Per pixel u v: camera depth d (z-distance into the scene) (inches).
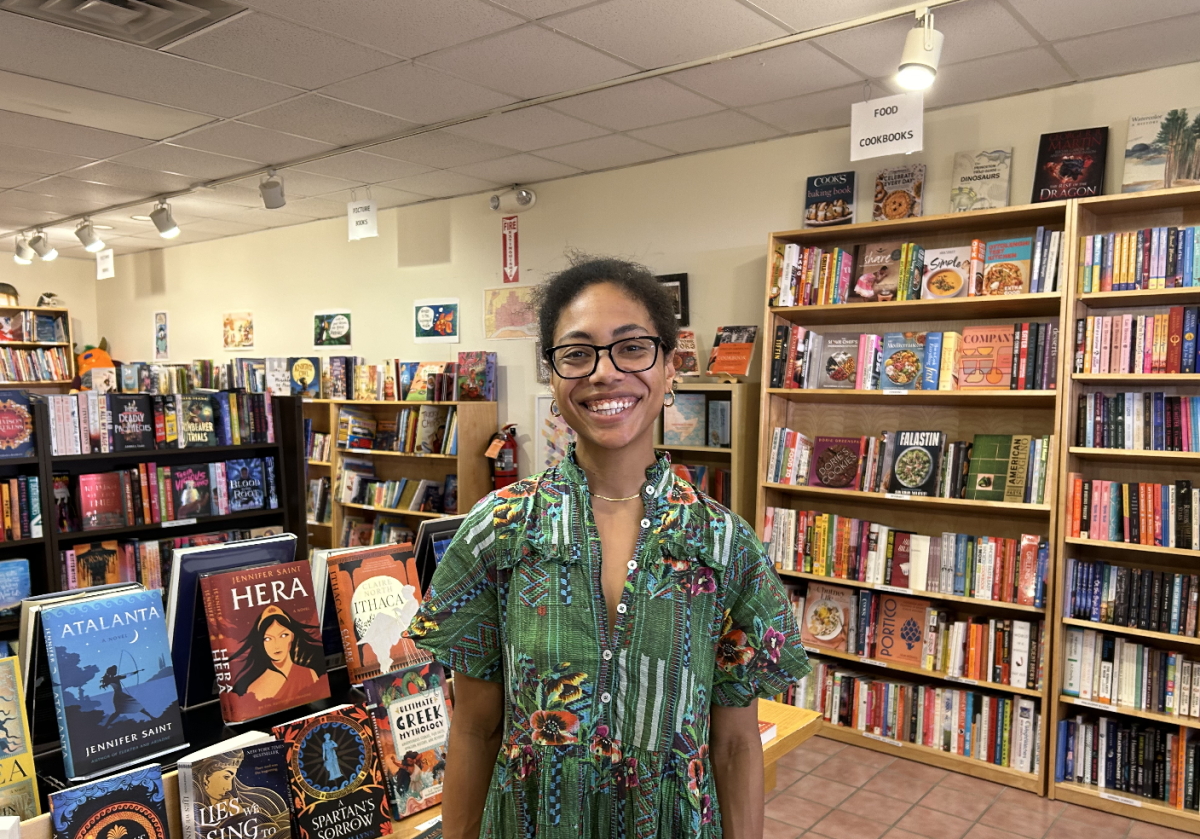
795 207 185.9
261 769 65.4
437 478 255.6
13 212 279.3
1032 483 147.2
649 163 208.7
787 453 176.2
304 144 196.4
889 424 175.2
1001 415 162.2
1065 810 139.3
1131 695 138.9
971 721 154.0
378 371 255.4
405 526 252.5
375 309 272.4
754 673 43.2
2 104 167.6
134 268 366.0
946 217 154.1
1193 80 140.3
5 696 61.4
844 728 167.6
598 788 39.7
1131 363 137.9
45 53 140.9
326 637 83.4
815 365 175.2
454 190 241.8
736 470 182.5
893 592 164.2
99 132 187.2
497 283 240.8
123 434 147.6
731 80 152.2
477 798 44.3
